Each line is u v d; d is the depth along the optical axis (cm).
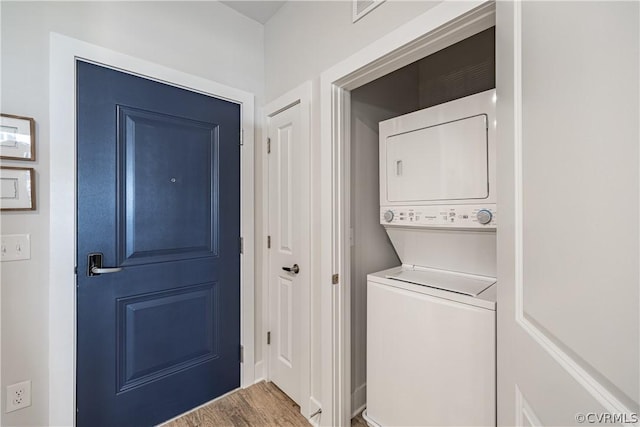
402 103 210
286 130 187
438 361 126
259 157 207
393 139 158
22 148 123
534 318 56
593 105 40
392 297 144
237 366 195
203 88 177
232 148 192
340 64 143
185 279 172
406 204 152
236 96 192
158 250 161
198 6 177
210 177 182
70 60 134
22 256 124
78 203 137
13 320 122
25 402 124
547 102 50
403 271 163
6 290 121
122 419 149
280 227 193
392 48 119
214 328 184
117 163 147
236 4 187
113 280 147
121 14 149
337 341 153
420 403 132
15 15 122
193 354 175
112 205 146
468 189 128
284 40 186
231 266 192
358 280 177
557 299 48
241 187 196
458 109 131
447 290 125
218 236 185
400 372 141
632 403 33
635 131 33
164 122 163
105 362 144
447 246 149
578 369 42
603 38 38
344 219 154
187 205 172
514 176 64
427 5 107
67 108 133
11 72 121
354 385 174
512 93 65
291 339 184
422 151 145
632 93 34
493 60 193
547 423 51
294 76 178
